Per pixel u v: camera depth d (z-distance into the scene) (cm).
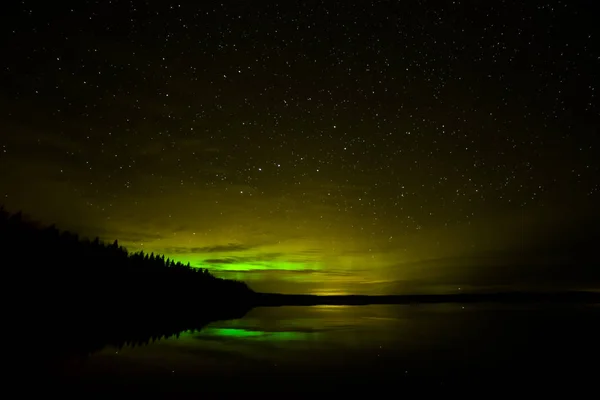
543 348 911
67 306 1238
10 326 998
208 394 573
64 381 610
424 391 607
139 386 598
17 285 1174
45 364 700
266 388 605
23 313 1080
